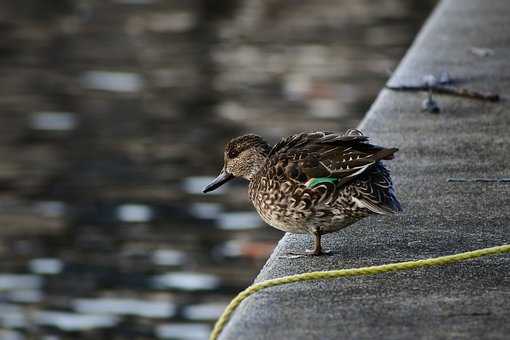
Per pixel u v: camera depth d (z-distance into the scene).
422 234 7.61
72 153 19.61
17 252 15.58
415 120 10.39
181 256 15.20
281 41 26.98
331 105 21.64
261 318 6.16
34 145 20.14
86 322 13.42
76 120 21.55
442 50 13.19
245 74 24.27
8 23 30.28
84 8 32.00
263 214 7.50
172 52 26.64
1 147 19.98
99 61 26.08
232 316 6.45
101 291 14.24
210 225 16.25
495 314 6.11
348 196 7.04
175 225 16.30
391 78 11.91
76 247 15.58
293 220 7.30
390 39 26.61
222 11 30.95
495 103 10.90
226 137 20.09
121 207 17.09
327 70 24.17
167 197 17.41
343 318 6.12
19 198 17.59
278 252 7.48
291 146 7.45
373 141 9.79
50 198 17.56
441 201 8.27
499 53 12.94
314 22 28.92
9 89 23.73
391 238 7.57
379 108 10.80
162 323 13.27
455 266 6.91
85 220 16.61
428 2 31.03
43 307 13.84
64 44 27.84
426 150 9.49
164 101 22.72
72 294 14.19
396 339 5.81
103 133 20.66
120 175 18.47
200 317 13.40
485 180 8.70
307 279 6.60
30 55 26.78
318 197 7.12
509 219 7.85
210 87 23.42
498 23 14.68
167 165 18.84
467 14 15.48
